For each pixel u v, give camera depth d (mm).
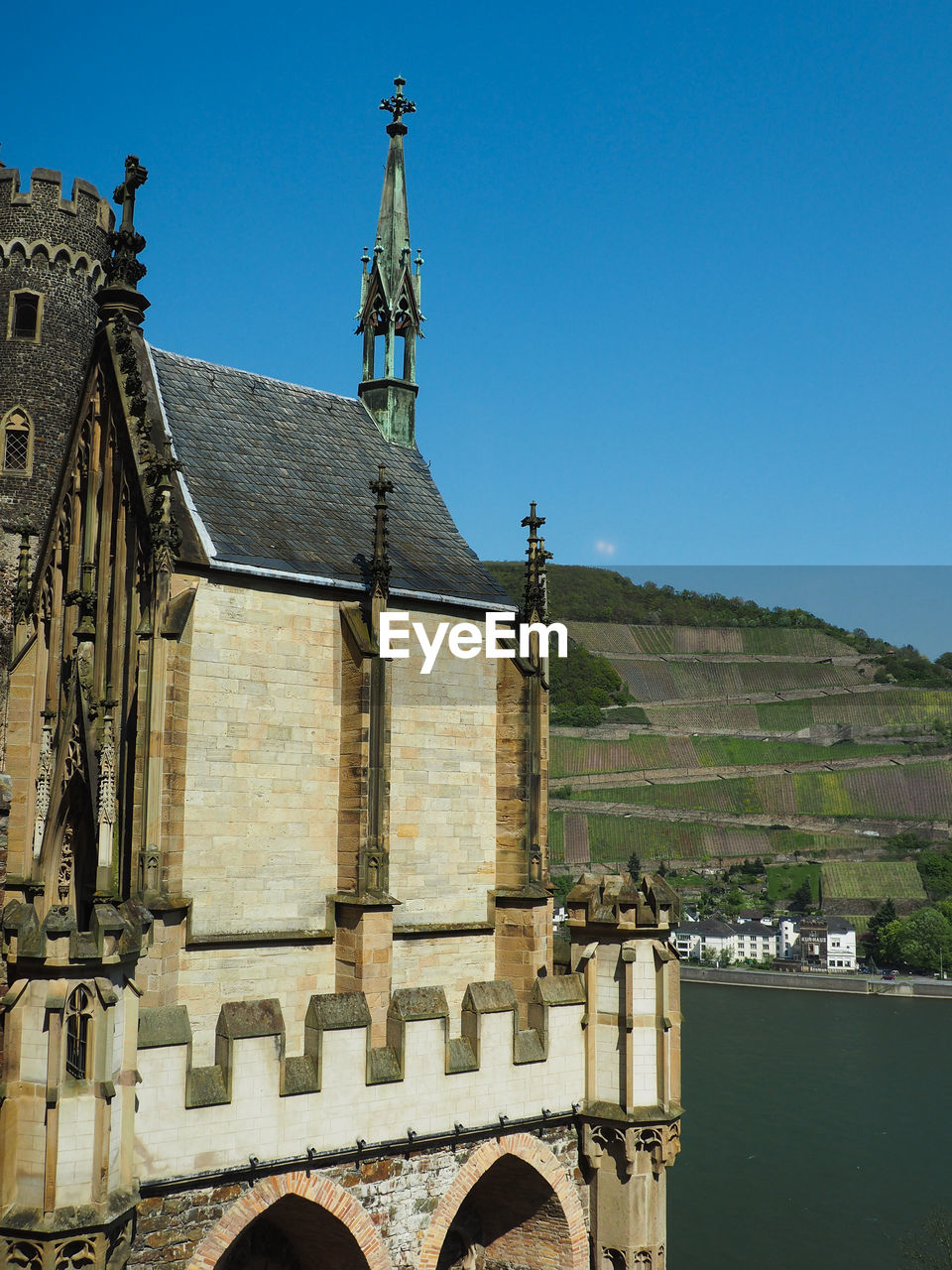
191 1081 30094
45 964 26141
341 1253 33750
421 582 41875
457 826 41562
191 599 34781
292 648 37469
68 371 70250
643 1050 37531
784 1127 108250
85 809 35094
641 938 37906
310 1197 32031
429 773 40969
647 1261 37062
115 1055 27047
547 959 42000
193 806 34969
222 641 35969
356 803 37344
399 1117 33688
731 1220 84375
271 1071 31375
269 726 36719
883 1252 78312
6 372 69000
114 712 35750
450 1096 34812
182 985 34250
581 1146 37625
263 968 35812
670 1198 89125
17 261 69500
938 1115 112688
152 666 33750
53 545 41750
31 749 41688
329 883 37562
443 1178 34719
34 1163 25938
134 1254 28844
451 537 46312
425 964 40125
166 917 33312
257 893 36000
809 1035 157250
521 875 41969
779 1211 86125
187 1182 29672
